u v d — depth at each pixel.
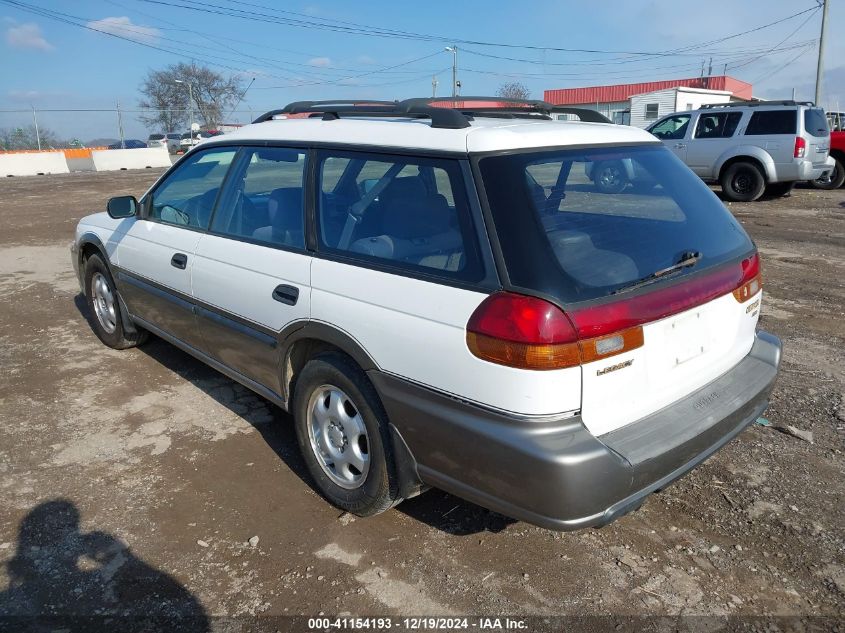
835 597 2.74
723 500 3.38
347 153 3.14
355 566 2.91
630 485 2.45
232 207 3.83
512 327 2.34
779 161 13.91
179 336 4.41
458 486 2.63
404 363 2.71
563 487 2.33
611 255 2.60
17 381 4.82
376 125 3.13
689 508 3.32
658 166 3.21
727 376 3.07
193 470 3.65
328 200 3.20
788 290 7.27
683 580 2.83
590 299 2.40
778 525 3.18
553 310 2.33
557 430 2.37
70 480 3.54
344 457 3.18
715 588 2.79
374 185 2.98
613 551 3.01
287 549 3.02
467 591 2.77
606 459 2.36
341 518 3.24
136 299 4.80
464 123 2.80
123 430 4.09
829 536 3.10
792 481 3.54
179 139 57.12
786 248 9.50
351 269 2.96
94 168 33.66
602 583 2.82
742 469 3.65
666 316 2.62
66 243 10.47
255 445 3.93
